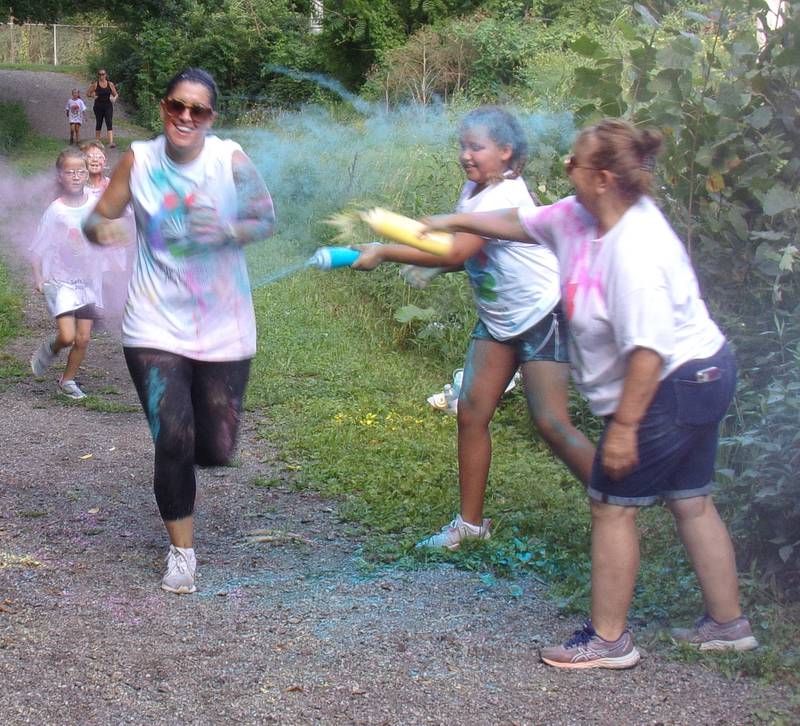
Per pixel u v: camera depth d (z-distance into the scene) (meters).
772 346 5.30
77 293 8.04
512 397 7.54
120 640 4.06
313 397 8.12
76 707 3.54
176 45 29.55
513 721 3.48
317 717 3.50
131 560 4.98
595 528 3.81
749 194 5.65
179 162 4.48
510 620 4.29
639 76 5.73
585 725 3.45
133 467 6.49
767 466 4.40
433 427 7.34
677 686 3.70
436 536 5.12
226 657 3.92
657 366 3.51
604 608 3.82
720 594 3.90
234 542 5.27
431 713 3.53
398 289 10.11
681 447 3.67
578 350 3.75
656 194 5.84
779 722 3.43
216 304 4.58
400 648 4.01
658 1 6.69
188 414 4.54
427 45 22.75
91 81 36.50
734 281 5.62
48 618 4.26
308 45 26.52
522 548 5.01
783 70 5.57
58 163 7.94
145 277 4.55
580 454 4.61
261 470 6.45
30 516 5.55
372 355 9.38
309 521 5.57
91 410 7.92
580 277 3.67
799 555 4.40
